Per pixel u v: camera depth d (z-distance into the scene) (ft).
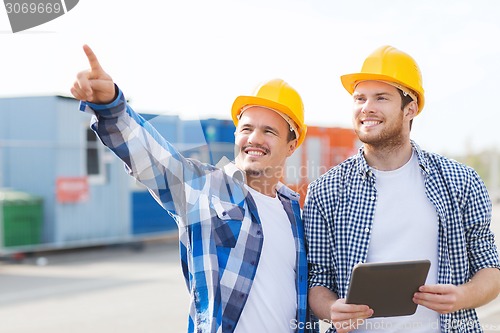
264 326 6.73
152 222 38.70
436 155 7.43
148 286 25.63
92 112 5.90
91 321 19.66
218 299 6.51
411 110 7.37
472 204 7.22
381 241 7.23
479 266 7.23
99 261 33.27
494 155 66.90
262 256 6.92
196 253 6.66
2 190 33.53
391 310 6.63
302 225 7.63
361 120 7.27
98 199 35.86
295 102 7.49
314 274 7.51
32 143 32.55
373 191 7.31
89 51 5.48
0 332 18.31
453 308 6.60
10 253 32.22
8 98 34.04
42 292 24.52
